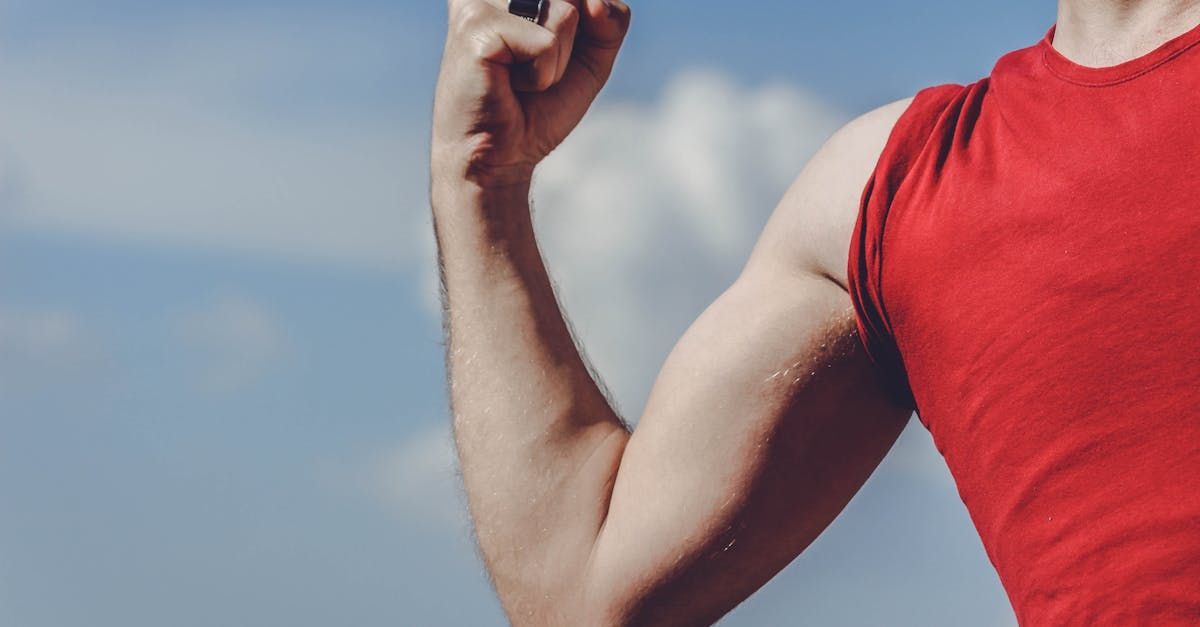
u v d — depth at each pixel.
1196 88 1.23
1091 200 1.25
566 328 1.66
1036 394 1.26
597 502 1.57
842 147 1.52
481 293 1.65
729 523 1.51
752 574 1.55
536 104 1.65
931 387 1.39
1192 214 1.19
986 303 1.30
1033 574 1.27
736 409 1.52
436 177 1.70
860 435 1.54
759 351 1.52
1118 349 1.21
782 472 1.51
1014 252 1.29
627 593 1.53
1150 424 1.19
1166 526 1.17
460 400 1.65
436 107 1.70
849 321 1.50
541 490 1.58
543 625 1.58
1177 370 1.18
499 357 1.63
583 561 1.56
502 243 1.66
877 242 1.40
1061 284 1.25
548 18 1.61
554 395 1.61
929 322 1.36
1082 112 1.29
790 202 1.56
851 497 1.58
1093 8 1.32
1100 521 1.21
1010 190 1.31
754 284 1.58
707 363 1.55
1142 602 1.17
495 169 1.65
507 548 1.59
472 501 1.63
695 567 1.53
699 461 1.53
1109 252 1.22
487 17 1.63
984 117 1.39
